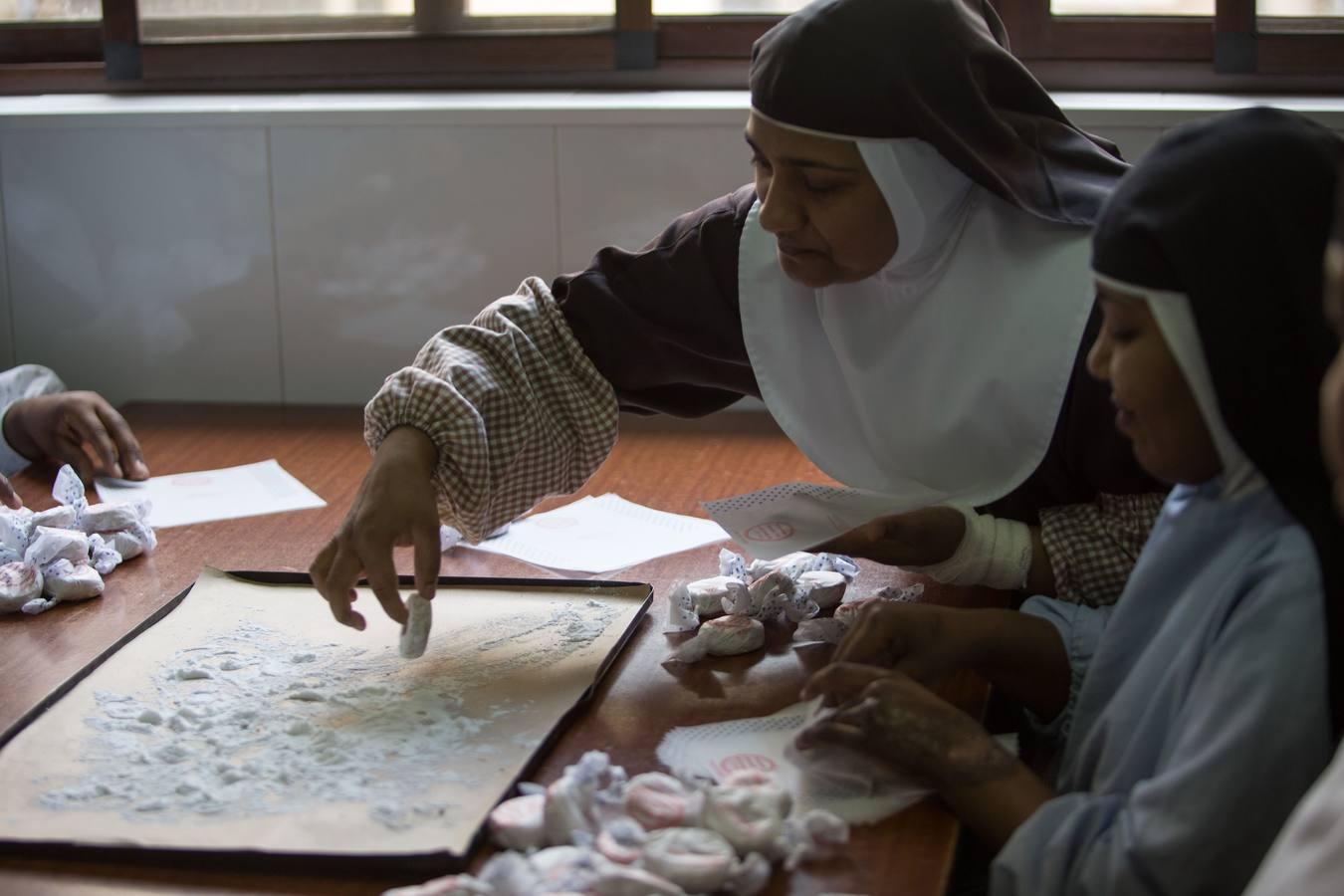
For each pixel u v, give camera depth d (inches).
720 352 49.5
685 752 36.0
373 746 35.8
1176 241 30.2
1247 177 30.4
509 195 73.9
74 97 82.0
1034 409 44.3
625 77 80.4
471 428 43.7
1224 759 28.7
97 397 62.8
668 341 49.0
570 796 31.9
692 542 52.1
